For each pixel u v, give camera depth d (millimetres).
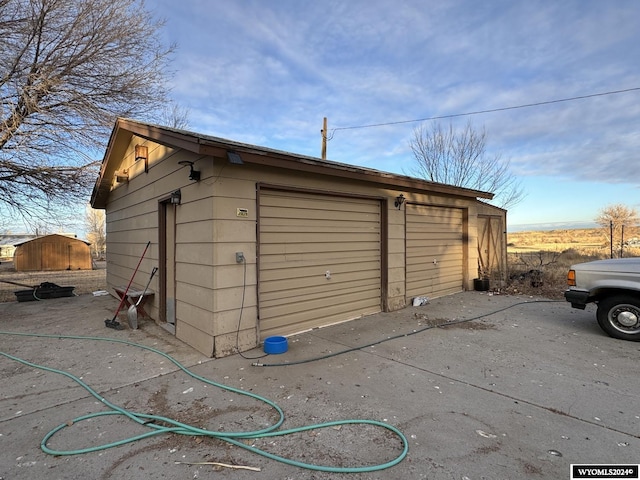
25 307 8117
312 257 5523
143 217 6660
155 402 3127
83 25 9648
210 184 4211
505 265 10703
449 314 6566
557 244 27109
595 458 2232
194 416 2855
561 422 2699
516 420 2734
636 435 2506
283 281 5109
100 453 2355
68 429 2678
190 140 3904
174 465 2223
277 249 5031
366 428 2637
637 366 3891
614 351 4402
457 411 2891
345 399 3129
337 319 5926
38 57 9688
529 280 10117
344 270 6055
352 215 6199
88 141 10312
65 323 6332
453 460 2225
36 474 2131
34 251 22641
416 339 4973
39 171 9969
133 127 5781
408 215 7480
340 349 4543
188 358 4254
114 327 5816
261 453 2320
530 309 6988
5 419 2855
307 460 2256
